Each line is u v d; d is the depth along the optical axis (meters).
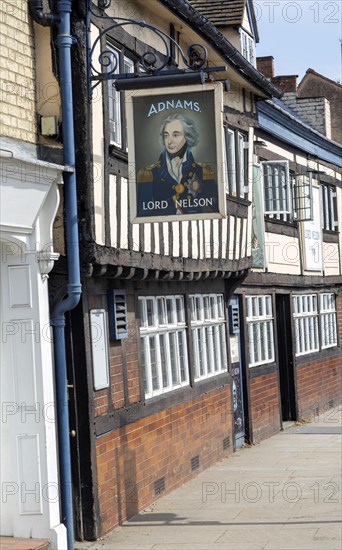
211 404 15.33
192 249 13.39
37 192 9.35
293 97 27.72
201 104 10.19
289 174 20.91
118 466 11.09
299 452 16.86
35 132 9.80
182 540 10.37
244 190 16.17
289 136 20.95
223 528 10.93
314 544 10.10
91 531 10.28
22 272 9.55
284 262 20.69
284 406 21.53
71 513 9.85
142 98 10.26
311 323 23.27
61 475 9.84
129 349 11.72
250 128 16.44
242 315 17.81
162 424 12.82
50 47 9.91
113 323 11.09
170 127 10.24
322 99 27.42
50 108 9.94
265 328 19.47
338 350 25.62
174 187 10.26
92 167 10.09
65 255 9.96
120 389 11.31
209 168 10.20
